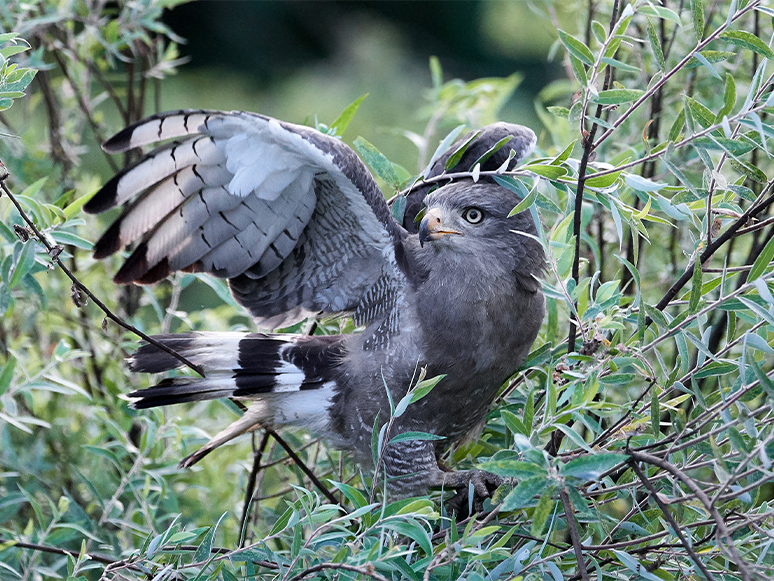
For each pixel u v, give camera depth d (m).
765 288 4.75
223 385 6.70
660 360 5.31
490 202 6.54
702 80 7.76
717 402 5.34
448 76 20.05
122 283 6.48
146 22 8.58
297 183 6.23
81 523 6.71
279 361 6.73
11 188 8.59
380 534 5.05
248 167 6.11
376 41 20.00
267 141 5.93
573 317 5.69
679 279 5.60
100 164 13.04
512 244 6.57
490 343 6.53
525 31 19.80
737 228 5.30
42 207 6.32
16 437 8.23
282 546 7.01
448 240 6.48
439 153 6.78
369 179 6.20
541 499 4.31
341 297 6.88
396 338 6.62
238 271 6.59
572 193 6.16
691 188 5.23
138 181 6.13
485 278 6.51
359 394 6.64
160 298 9.63
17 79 5.62
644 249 8.27
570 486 4.30
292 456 6.42
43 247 6.29
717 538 4.54
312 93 19.27
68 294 8.84
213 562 5.52
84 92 9.39
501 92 9.38
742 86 7.74
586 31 7.96
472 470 6.36
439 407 6.64
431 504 5.26
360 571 4.44
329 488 7.11
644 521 5.85
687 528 5.06
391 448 6.59
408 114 19.16
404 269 6.66
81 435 8.19
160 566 5.55
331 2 20.20
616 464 4.42
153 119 5.83
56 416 8.38
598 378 5.29
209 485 8.09
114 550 6.89
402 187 7.52
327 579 5.14
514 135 7.14
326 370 6.72
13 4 8.21
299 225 6.47
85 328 8.70
